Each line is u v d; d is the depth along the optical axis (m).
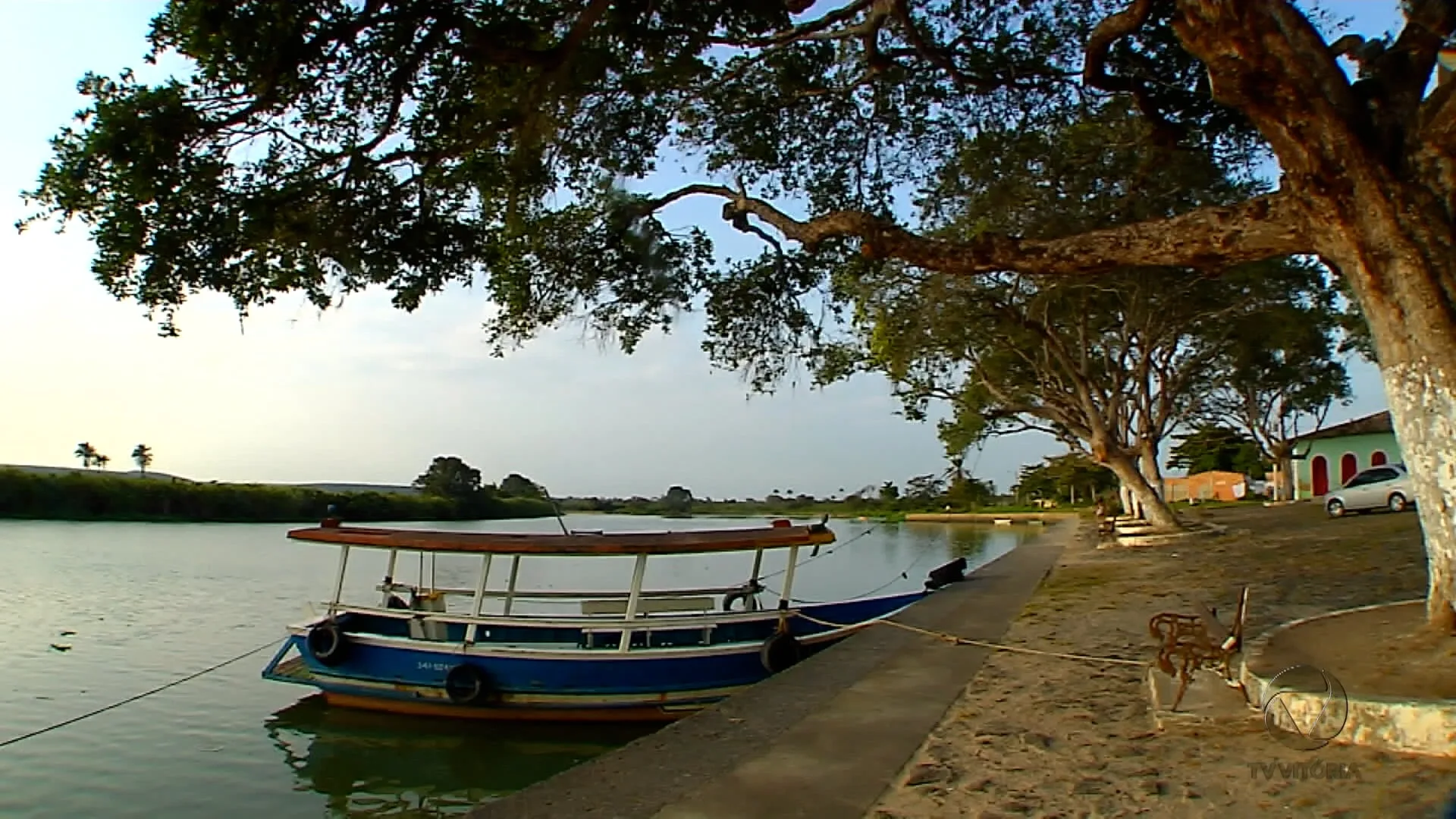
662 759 6.66
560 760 11.57
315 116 8.63
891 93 12.66
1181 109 11.80
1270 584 14.25
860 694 8.43
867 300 22.39
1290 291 25.38
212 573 30.30
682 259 12.45
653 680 12.53
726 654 12.67
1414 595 11.90
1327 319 29.47
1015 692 8.19
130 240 7.87
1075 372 26.53
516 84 9.17
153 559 34.50
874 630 12.68
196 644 18.34
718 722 7.78
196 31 7.43
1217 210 7.18
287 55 7.69
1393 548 18.14
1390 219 6.30
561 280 12.09
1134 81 11.52
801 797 5.54
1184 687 6.75
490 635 13.50
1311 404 46.66
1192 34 6.56
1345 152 6.35
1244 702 6.65
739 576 31.44
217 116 8.00
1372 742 5.48
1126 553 23.48
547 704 12.59
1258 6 6.24
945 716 7.48
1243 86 6.47
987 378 29.03
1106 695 7.73
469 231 10.03
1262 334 27.44
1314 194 6.53
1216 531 26.08
